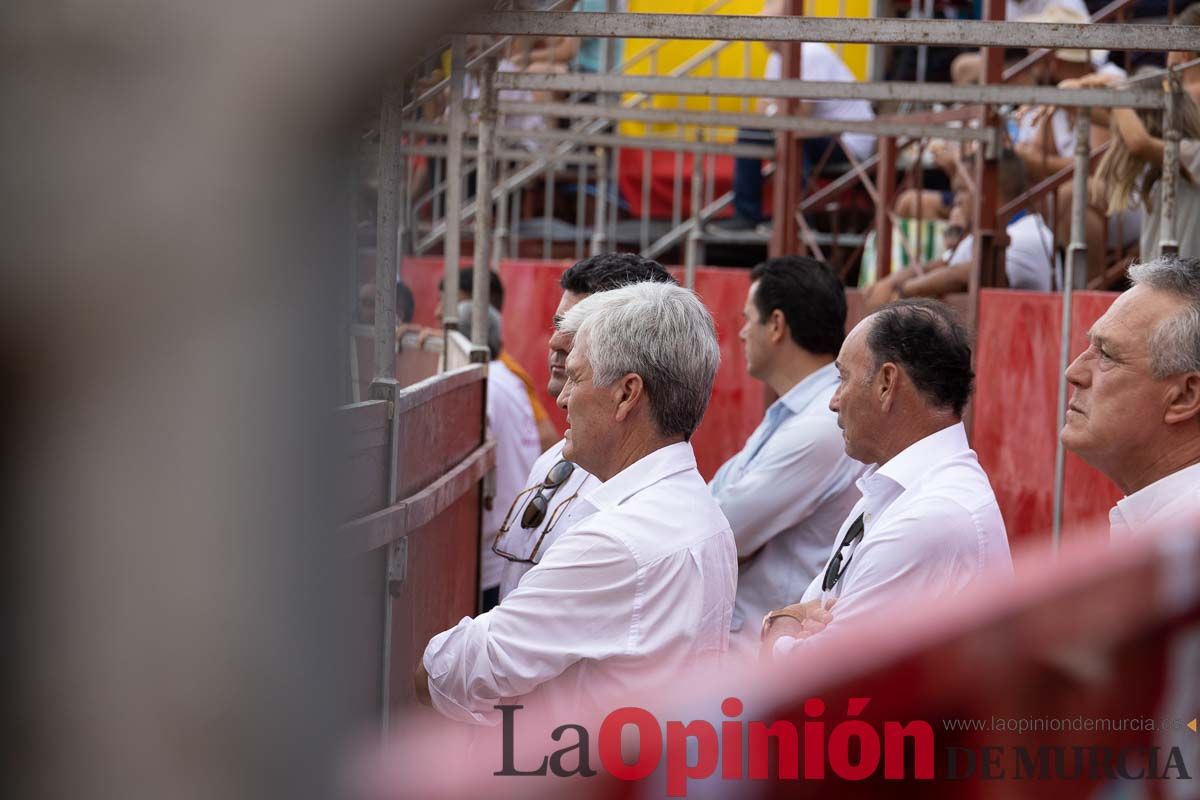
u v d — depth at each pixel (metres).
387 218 9.55
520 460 21.11
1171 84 16.38
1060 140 27.67
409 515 9.84
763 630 10.10
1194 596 2.13
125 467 2.30
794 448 12.77
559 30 10.40
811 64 35.19
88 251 2.17
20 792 2.39
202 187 2.15
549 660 8.17
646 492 8.66
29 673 2.39
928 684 2.17
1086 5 33.94
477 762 3.61
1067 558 2.21
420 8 1.99
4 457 2.27
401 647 10.41
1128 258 24.47
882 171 30.73
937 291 26.92
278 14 2.01
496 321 22.17
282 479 2.44
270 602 2.45
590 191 43.06
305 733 2.56
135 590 2.37
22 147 2.13
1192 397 8.59
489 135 17.73
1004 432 22.98
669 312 8.88
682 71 39.94
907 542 9.24
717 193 41.94
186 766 2.41
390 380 9.50
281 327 2.37
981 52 25.27
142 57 2.08
